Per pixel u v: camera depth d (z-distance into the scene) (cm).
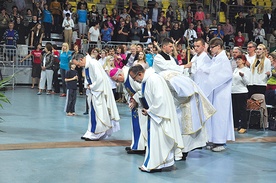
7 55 1564
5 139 695
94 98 691
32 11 1778
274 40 1875
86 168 539
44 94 1372
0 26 1595
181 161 593
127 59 1141
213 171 546
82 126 830
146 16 1797
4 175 501
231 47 1841
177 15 1966
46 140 695
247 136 789
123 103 1220
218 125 657
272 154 649
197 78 674
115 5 2050
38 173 512
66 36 1644
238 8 2084
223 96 663
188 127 578
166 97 526
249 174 536
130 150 621
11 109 1027
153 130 530
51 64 1361
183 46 1641
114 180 494
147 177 510
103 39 1656
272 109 898
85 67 692
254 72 880
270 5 2250
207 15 1908
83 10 1700
